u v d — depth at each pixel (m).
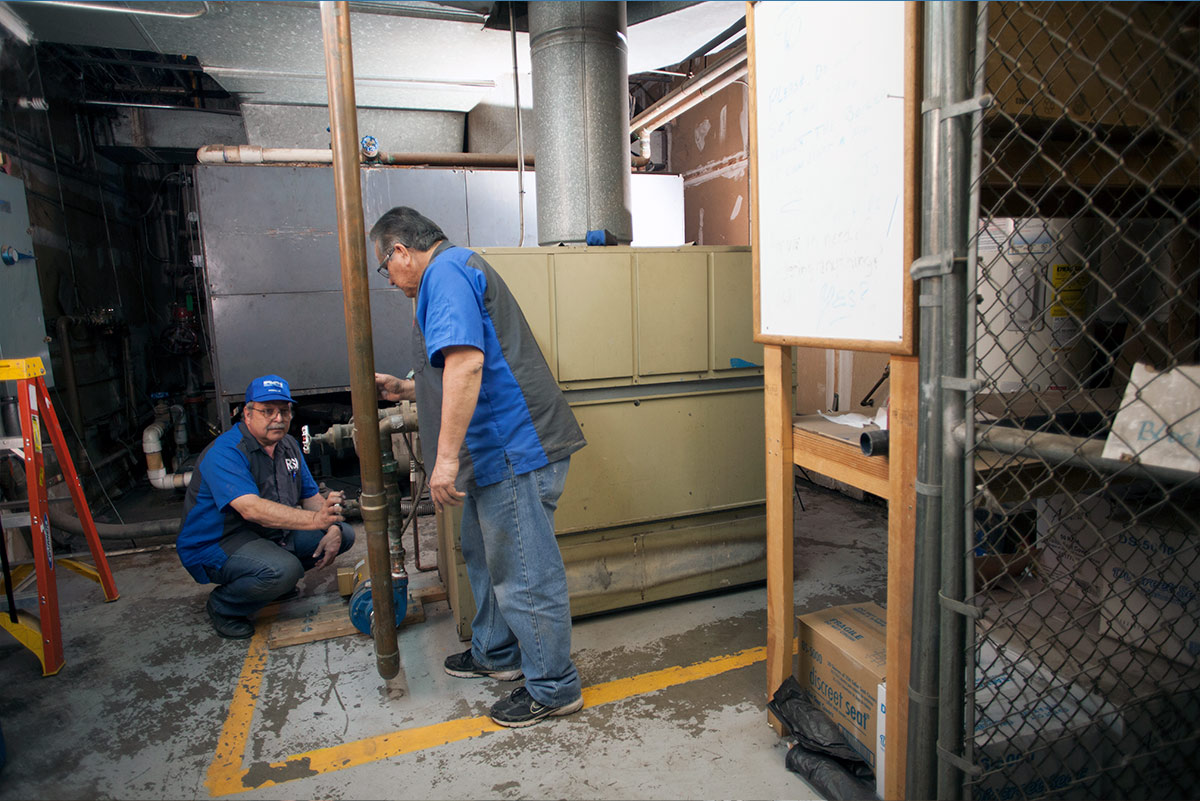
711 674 2.08
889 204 1.18
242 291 3.92
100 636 2.47
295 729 1.87
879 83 1.17
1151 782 1.23
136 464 5.12
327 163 4.00
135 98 5.60
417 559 2.93
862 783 1.52
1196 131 1.08
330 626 2.45
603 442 2.35
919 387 1.16
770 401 1.67
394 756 1.74
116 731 1.88
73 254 4.62
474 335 1.62
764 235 1.58
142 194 6.00
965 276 1.08
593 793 1.59
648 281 2.34
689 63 5.22
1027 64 1.20
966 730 1.19
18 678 2.18
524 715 1.84
